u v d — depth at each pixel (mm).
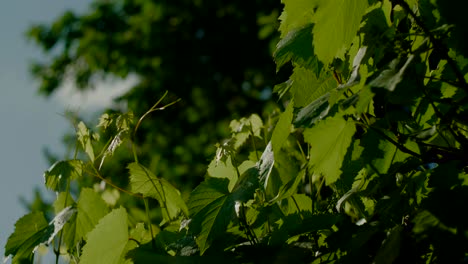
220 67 7512
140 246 1465
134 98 7383
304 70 1415
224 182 1449
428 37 1245
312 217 1408
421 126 1365
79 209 1567
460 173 1288
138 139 6953
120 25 8188
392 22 1379
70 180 1606
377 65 1361
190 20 7598
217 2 7523
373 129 1329
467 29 1226
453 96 1332
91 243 1442
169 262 1376
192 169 6281
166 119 7355
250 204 1515
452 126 1299
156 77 7648
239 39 7344
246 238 1469
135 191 1518
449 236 1206
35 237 1554
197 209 1419
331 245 1350
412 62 1221
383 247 1259
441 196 1236
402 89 1315
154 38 7648
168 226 1554
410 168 1330
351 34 1297
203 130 7188
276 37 5516
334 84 1423
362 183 1410
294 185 1420
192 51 7570
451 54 1328
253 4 7191
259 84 7227
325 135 1328
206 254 1401
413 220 1234
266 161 1417
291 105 1378
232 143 1681
